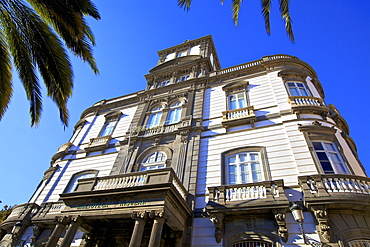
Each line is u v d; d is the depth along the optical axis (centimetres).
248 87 1670
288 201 937
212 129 1488
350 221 875
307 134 1208
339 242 827
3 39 910
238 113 1492
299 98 1408
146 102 1989
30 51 945
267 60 1770
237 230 980
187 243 1006
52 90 1044
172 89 1972
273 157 1186
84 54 1068
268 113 1420
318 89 1711
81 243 1157
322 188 920
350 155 1188
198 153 1371
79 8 979
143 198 952
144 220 905
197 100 1750
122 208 960
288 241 888
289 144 1205
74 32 964
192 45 2553
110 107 2253
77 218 1006
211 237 1002
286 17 1016
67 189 1609
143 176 1054
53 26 1013
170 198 951
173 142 1512
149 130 1698
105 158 1695
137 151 1569
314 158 1102
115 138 1838
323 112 1322
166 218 905
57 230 995
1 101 888
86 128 2123
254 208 966
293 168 1104
